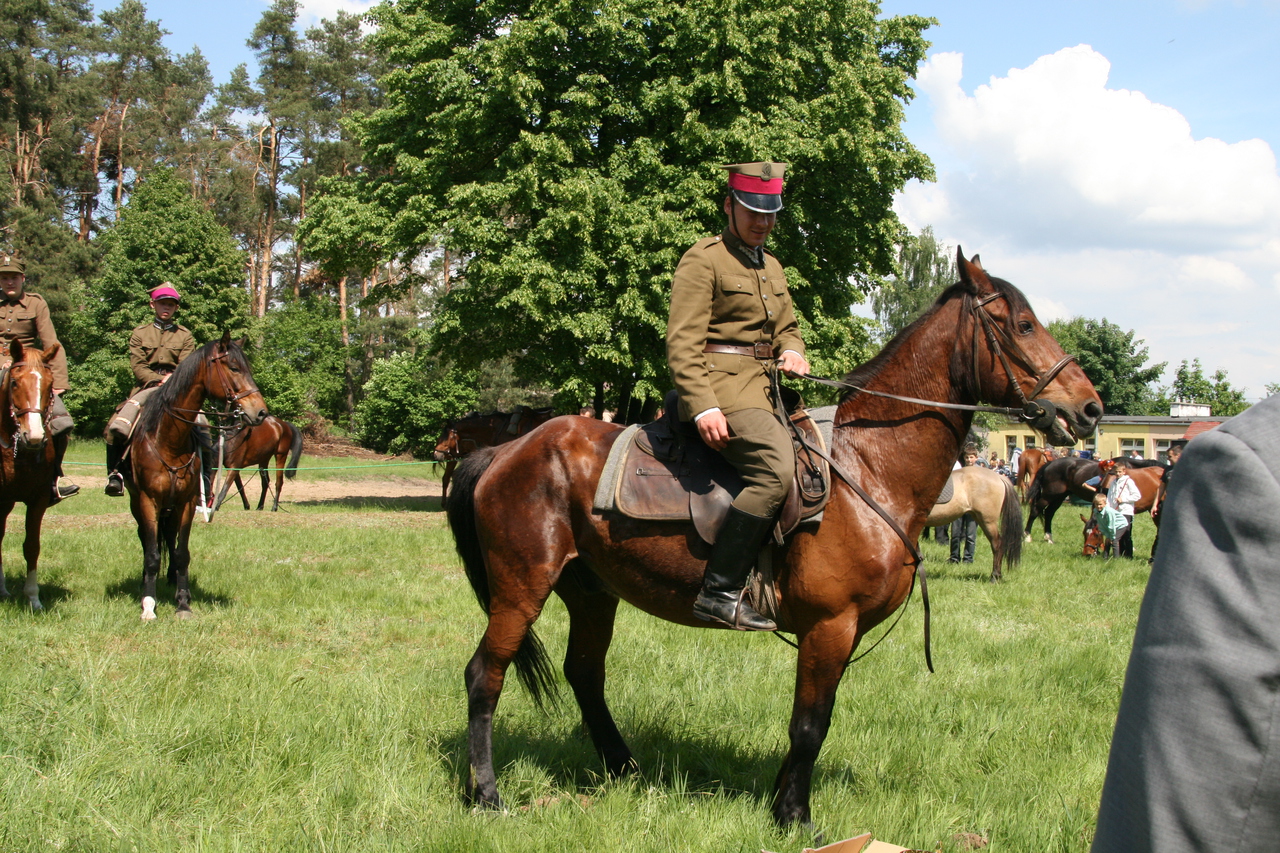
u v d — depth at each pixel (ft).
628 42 61.57
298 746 14.01
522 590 13.09
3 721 13.91
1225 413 198.39
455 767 13.96
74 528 43.45
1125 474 51.72
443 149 64.13
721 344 12.30
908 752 15.21
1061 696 19.45
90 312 115.14
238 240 159.53
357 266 75.87
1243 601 3.32
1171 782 3.35
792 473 11.55
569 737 15.84
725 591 11.78
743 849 11.10
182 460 24.79
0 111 134.62
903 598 12.37
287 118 148.77
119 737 13.79
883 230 68.33
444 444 56.90
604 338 60.59
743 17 60.13
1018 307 12.24
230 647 21.30
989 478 39.93
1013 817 12.47
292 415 125.49
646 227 57.77
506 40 59.98
